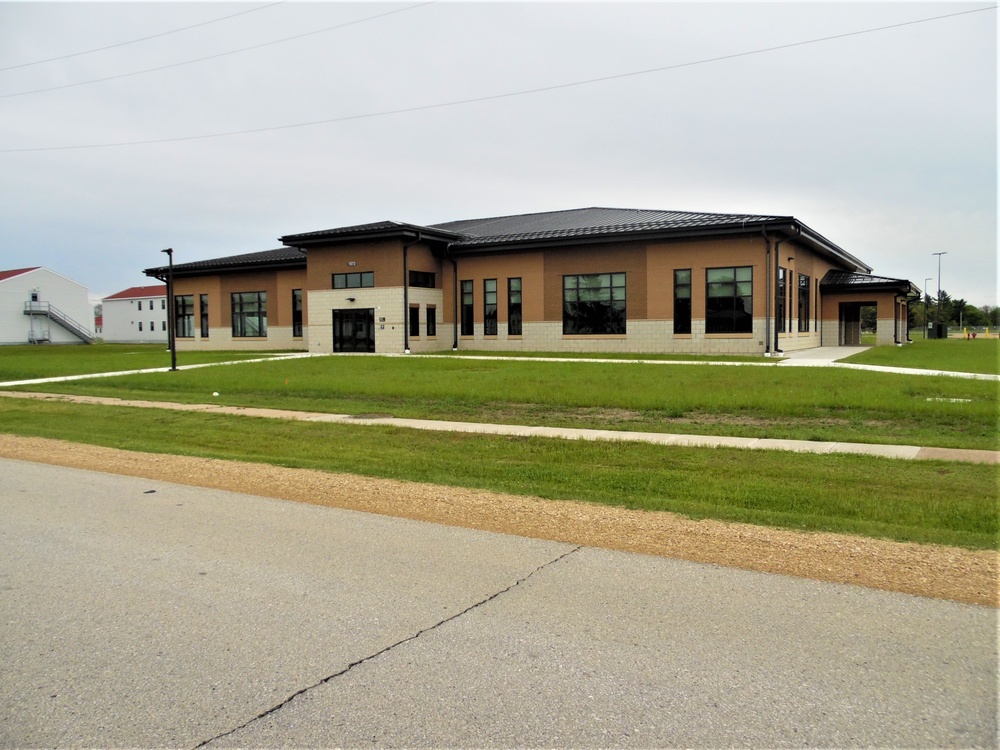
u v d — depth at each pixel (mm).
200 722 3703
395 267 36094
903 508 7562
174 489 9008
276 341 45375
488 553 6281
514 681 4043
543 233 35906
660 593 5289
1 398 20578
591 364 26938
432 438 12883
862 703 3758
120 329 91688
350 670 4203
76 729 3656
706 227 30922
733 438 12102
